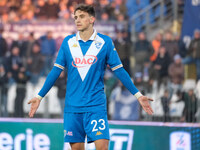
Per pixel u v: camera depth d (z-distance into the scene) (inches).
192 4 1110.4
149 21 1241.4
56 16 1219.2
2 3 1264.8
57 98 838.5
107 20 1210.6
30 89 837.8
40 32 1203.9
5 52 1081.4
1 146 774.5
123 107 850.1
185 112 797.9
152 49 1046.4
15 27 1206.3
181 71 1005.8
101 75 462.3
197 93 802.8
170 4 1238.3
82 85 452.1
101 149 442.9
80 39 461.1
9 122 781.3
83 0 1235.2
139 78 942.4
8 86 839.7
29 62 1019.3
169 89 816.3
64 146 775.1
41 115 821.2
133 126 788.0
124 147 782.5
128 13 1238.3
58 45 1146.0
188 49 1051.9
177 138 786.2
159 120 799.1
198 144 782.5
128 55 1047.0
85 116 450.9
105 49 459.5
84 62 453.4
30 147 776.9
